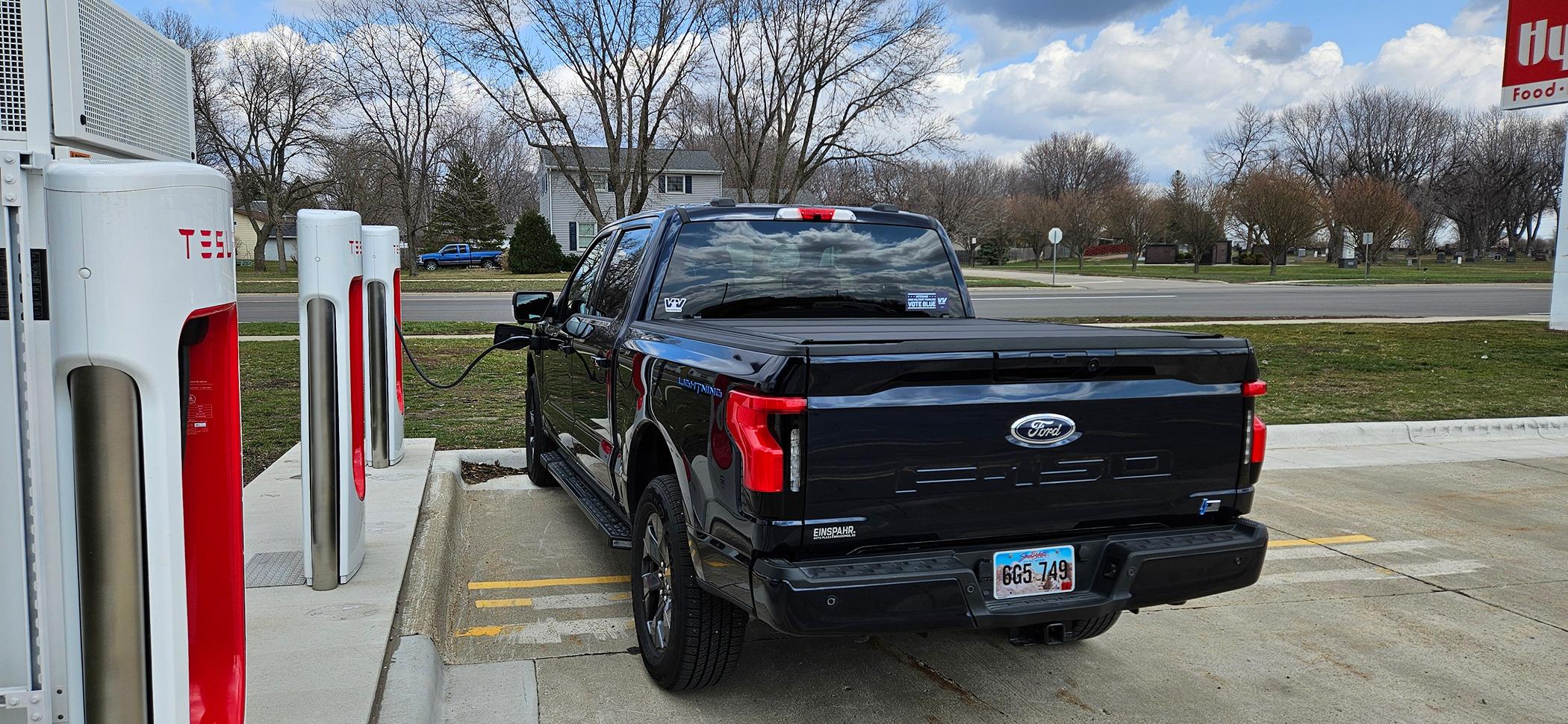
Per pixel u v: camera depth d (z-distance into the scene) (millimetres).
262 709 3281
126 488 2109
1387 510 6859
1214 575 3385
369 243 6688
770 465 2941
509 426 8961
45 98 2020
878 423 3023
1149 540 3385
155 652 2154
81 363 2031
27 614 2100
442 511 6016
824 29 39500
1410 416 9953
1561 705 3875
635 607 4059
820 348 2945
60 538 2102
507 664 4137
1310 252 91750
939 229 5145
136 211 2027
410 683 3641
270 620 4102
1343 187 66562
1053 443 3223
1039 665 4199
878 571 3027
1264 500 7125
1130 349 3275
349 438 4516
